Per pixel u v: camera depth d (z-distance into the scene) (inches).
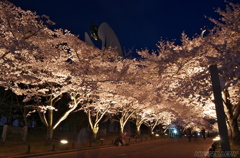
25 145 656.4
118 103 959.6
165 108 1096.2
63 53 673.6
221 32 493.0
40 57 587.5
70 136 1162.6
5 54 430.3
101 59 737.0
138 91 863.1
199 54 435.5
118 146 828.0
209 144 917.2
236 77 331.9
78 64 661.3
